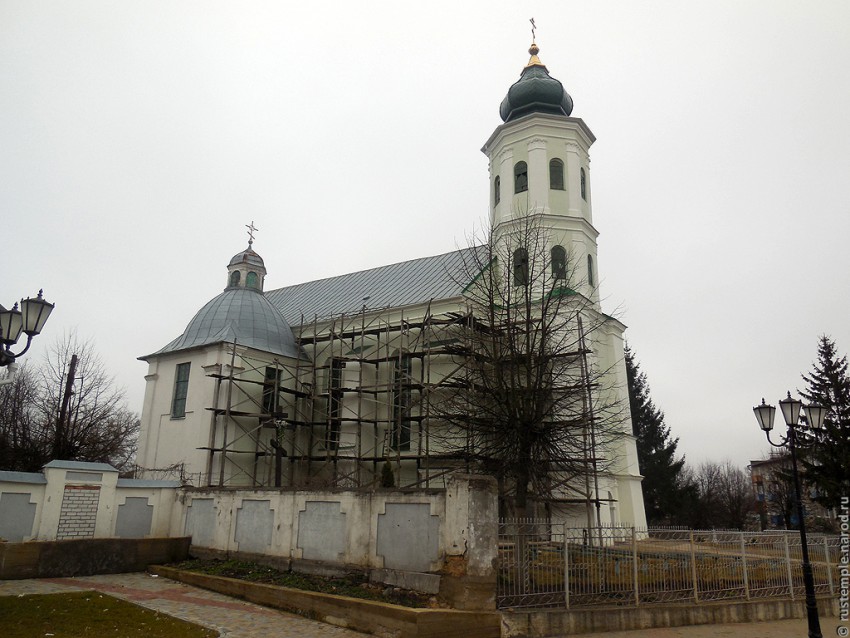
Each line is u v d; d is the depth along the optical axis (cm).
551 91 3491
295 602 1422
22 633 1085
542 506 2702
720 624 1545
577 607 1372
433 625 1184
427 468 2597
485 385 2191
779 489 5544
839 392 4247
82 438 3844
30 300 1220
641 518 3228
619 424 3189
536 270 2761
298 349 3594
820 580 1856
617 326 3456
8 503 1755
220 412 3036
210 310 3506
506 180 3403
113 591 1564
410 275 3838
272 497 1828
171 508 2119
